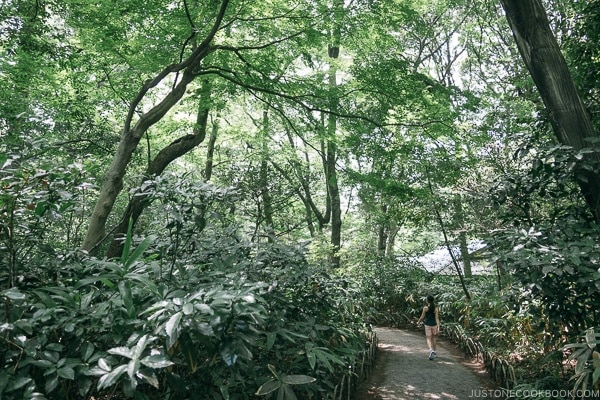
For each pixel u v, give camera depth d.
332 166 12.66
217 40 7.67
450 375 6.69
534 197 5.74
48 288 2.71
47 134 7.05
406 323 12.45
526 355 6.17
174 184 3.62
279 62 8.18
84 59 7.22
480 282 12.08
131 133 6.48
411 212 11.58
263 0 7.04
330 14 7.19
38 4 7.34
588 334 3.50
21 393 2.19
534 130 5.76
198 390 2.95
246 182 8.10
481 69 14.48
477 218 9.52
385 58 8.04
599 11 5.43
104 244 9.67
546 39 4.55
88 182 3.15
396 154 8.76
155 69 7.34
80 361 2.36
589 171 4.34
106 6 6.25
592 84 5.58
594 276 3.66
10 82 7.00
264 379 3.32
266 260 4.43
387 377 6.57
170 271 3.58
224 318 2.49
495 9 12.77
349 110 8.31
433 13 14.77
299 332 4.11
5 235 3.06
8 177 2.58
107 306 2.70
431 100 7.87
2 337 2.23
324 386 4.43
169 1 6.58
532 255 3.96
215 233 4.87
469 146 8.53
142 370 2.17
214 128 11.43
